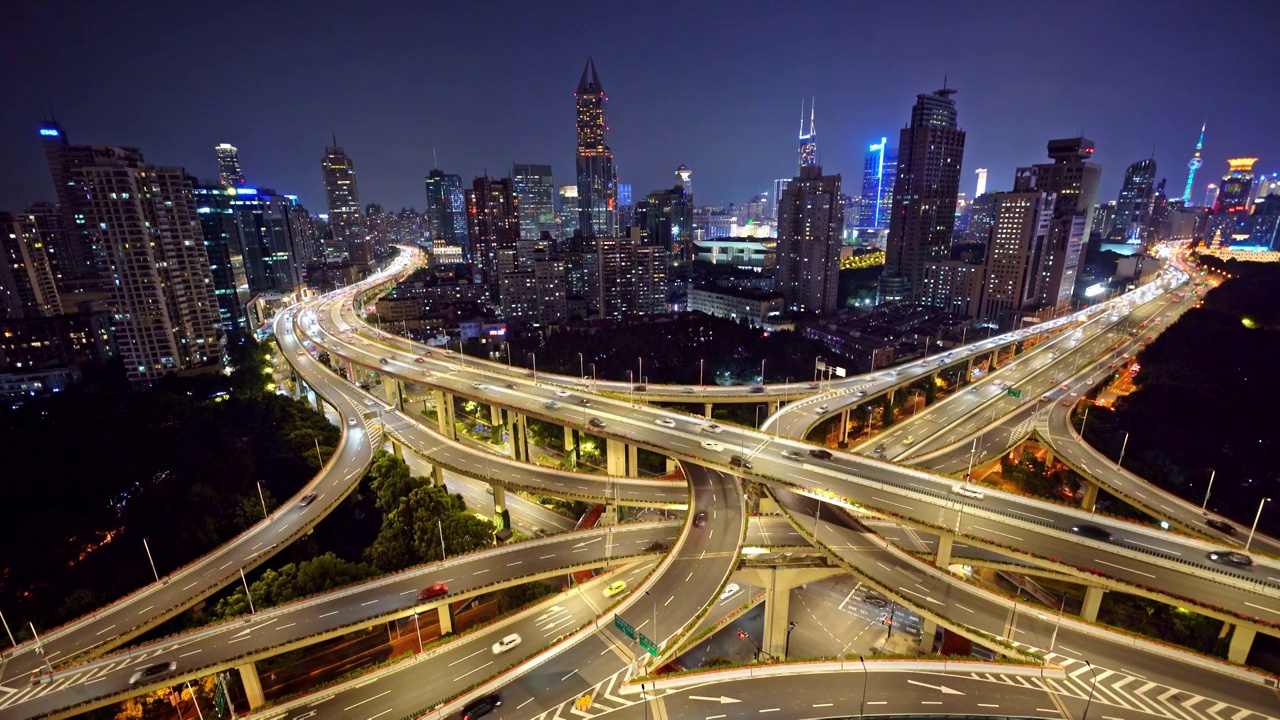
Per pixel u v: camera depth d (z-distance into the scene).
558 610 97.62
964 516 104.06
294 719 77.69
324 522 149.38
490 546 116.31
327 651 106.62
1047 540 98.56
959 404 191.38
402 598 100.38
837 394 188.75
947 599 94.38
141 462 147.12
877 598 122.88
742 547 105.12
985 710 73.12
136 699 91.31
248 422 184.00
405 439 167.75
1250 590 87.88
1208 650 98.94
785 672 79.38
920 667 80.19
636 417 159.00
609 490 134.62
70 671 85.81
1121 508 147.88
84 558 124.81
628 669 80.00
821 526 111.62
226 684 94.62
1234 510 151.88
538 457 190.25
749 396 186.75
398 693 81.75
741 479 121.44
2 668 86.88
